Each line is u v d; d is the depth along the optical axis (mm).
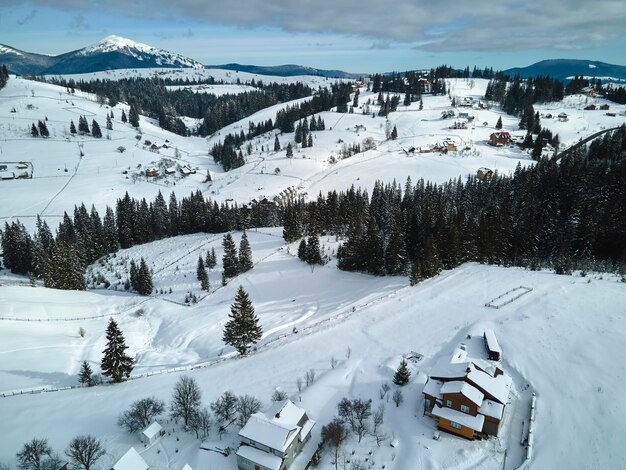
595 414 39719
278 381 51781
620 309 56656
